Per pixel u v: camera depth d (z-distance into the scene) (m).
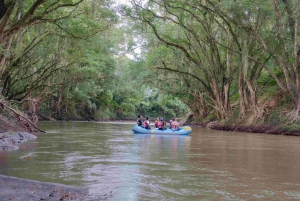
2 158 9.02
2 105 16.92
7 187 4.93
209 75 29.42
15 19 15.71
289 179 6.74
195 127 34.38
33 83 25.41
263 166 8.34
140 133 20.95
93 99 49.75
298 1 18.52
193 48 28.02
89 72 29.98
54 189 5.21
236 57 25.28
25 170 7.31
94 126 30.70
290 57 23.34
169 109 61.91
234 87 35.97
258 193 5.61
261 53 24.22
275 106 25.11
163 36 26.44
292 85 22.47
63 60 27.56
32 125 19.62
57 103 44.34
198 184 6.23
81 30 19.34
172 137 18.55
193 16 23.86
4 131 15.24
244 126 25.44
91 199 5.05
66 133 19.83
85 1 19.92
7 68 22.00
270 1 18.98
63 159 9.02
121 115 56.47
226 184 6.25
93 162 8.60
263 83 30.16
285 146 13.70
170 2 22.47
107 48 28.11
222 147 13.07
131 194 5.43
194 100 40.19
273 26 21.53
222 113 29.48
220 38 27.34
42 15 14.30
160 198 5.24
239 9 19.44
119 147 12.42
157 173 7.24
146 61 30.86
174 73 33.56
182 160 9.23
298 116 21.92
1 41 11.84
